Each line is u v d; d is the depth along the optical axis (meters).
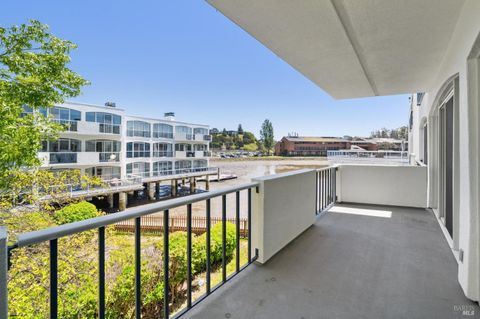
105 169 18.09
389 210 4.11
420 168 4.25
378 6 2.02
